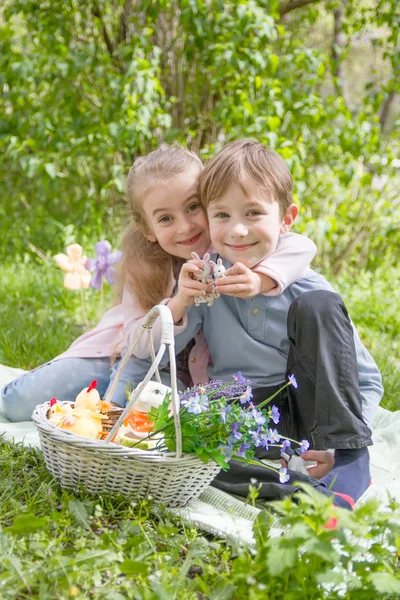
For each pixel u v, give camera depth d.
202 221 2.43
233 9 4.94
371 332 4.48
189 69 5.42
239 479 2.10
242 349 2.38
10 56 5.45
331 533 1.44
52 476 2.03
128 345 2.46
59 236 5.83
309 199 5.52
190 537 1.81
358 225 5.90
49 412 2.10
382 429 2.71
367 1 6.64
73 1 5.24
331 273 5.89
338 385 2.07
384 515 1.50
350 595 1.50
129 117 4.95
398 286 5.54
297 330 2.14
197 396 1.93
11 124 5.69
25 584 1.49
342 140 5.24
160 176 2.38
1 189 6.30
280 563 1.40
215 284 2.22
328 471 2.10
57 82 5.58
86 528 1.77
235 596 1.51
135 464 1.88
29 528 1.66
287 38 6.04
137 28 5.27
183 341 2.43
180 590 1.53
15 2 5.41
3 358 3.48
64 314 4.33
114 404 2.34
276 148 4.86
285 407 2.31
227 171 2.25
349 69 8.70
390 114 7.39
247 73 5.06
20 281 4.90
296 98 5.13
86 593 1.51
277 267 2.28
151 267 2.51
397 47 5.70
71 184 5.88
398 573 1.62
